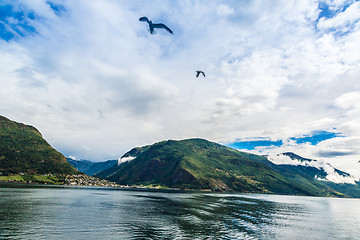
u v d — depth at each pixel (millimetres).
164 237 53906
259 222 82938
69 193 183500
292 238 61031
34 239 47406
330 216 124125
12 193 146875
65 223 64125
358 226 91562
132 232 57500
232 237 56875
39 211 82188
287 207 163000
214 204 148375
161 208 113562
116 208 104875
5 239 46469
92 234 53719
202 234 58375
